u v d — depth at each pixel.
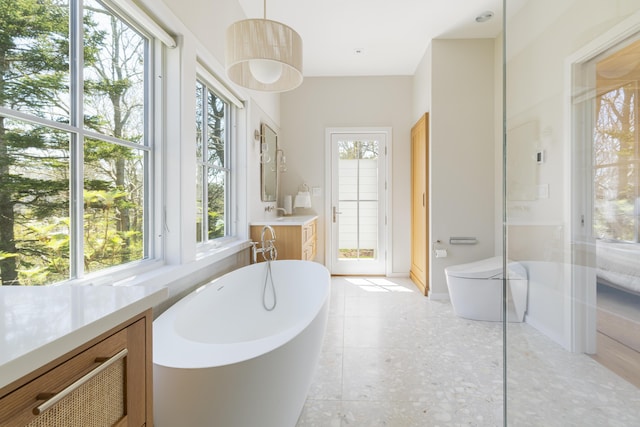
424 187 3.37
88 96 1.20
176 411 0.97
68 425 0.49
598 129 1.80
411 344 2.21
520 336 2.05
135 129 1.51
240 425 1.02
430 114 3.20
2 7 0.88
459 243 3.19
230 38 1.45
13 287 0.71
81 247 1.16
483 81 3.15
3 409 0.39
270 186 3.51
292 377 1.18
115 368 0.60
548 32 2.04
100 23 1.26
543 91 2.09
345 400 1.58
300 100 4.11
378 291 3.51
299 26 2.90
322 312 1.49
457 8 2.65
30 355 0.41
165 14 1.51
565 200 1.95
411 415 1.47
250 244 2.63
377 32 3.03
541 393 1.53
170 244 1.68
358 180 4.14
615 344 1.70
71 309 0.57
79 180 1.15
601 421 1.35
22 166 0.94
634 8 1.62
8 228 0.91
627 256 1.67
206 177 2.17
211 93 2.26
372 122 4.07
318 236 4.16
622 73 1.70
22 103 0.94
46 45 1.02
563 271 1.93
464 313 2.71
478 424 1.40
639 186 1.66
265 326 2.19
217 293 1.80
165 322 1.29
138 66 1.53
